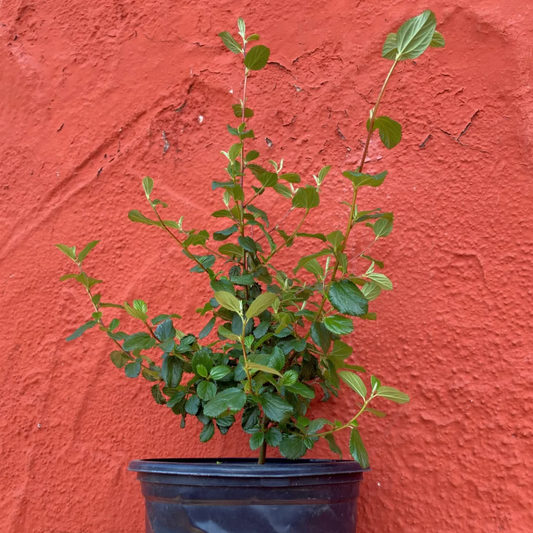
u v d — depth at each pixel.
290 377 0.73
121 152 1.22
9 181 1.29
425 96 1.03
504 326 0.90
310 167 1.09
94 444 1.11
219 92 1.18
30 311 1.21
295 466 0.70
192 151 1.18
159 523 0.73
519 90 0.96
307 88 1.12
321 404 0.99
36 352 1.18
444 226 0.97
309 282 1.03
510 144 0.95
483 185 0.96
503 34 0.99
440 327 0.94
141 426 1.09
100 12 1.29
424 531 0.88
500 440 0.86
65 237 1.22
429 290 0.96
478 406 0.89
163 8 1.25
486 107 0.98
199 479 0.70
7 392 1.18
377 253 1.01
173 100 1.21
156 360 1.10
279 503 0.70
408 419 0.93
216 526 0.70
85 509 1.08
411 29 0.67
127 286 1.16
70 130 1.26
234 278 0.79
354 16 1.11
